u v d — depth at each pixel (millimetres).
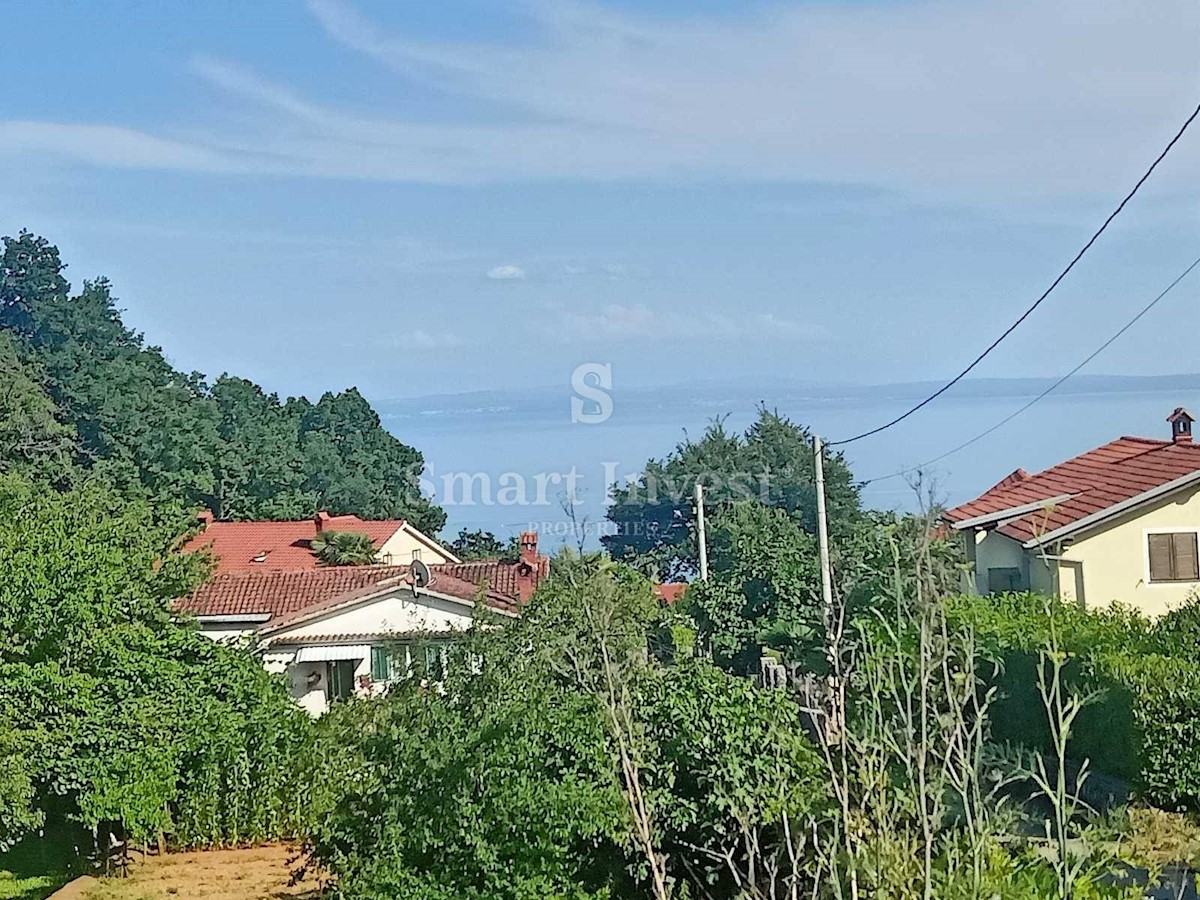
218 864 18391
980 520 26312
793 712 11266
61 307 67000
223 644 21078
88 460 60844
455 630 17312
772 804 9781
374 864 11656
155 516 23562
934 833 7023
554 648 13234
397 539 53406
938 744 7398
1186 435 29078
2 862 19094
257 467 71000
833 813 7227
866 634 7105
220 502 66188
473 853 11164
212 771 19266
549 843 10898
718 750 10602
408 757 11906
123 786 17688
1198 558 24266
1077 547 24359
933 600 6562
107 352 67688
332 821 12828
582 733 11023
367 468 82750
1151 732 14000
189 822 19359
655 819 10734
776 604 28328
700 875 10836
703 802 10625
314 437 79875
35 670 17219
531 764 11102
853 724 7316
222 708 19391
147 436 62344
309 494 74250
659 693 11352
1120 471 26656
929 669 6496
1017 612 18750
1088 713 14609
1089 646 15680
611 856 11094
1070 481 28328
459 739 11773
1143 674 14367
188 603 31781
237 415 75062
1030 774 6434
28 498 21562
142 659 18250
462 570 34531
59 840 20250
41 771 17406
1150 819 13414
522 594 30031
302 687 29109
